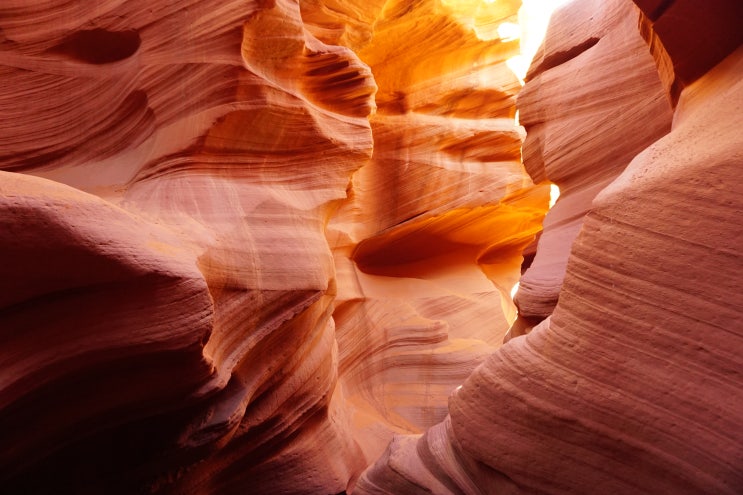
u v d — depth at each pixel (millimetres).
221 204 4500
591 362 3027
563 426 3105
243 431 4598
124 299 2938
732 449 2436
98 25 5035
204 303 3199
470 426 3678
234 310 4156
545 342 3344
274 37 4848
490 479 3518
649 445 2727
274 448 5066
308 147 5238
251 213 4609
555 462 3137
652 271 2844
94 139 5078
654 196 2945
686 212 2781
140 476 3760
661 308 2777
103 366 2984
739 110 2902
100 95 5078
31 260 2572
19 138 5047
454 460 3816
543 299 5691
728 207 2635
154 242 3221
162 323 3037
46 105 5102
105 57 5223
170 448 3783
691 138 3117
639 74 5719
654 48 4027
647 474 2742
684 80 3764
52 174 4938
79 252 2682
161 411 3492
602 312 3035
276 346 4730
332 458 5539
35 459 2980
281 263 4559
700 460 2531
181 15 4777
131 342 2961
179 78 4738
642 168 3246
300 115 5055
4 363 2615
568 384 3107
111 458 3604
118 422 3320
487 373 3666
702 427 2545
